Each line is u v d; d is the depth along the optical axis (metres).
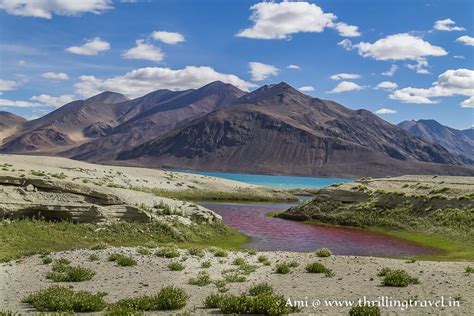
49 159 130.12
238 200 110.38
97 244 38.31
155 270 29.11
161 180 118.88
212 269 29.91
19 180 46.75
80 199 46.62
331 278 26.55
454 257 40.03
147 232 45.44
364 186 74.94
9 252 34.84
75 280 25.80
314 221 69.25
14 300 21.14
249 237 52.44
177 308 19.48
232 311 18.62
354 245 48.19
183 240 45.66
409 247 47.22
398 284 23.70
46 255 33.88
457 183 75.44
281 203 109.75
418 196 64.81
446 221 55.75
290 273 28.41
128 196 51.28
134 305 19.36
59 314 17.94
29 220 42.81
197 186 119.50
